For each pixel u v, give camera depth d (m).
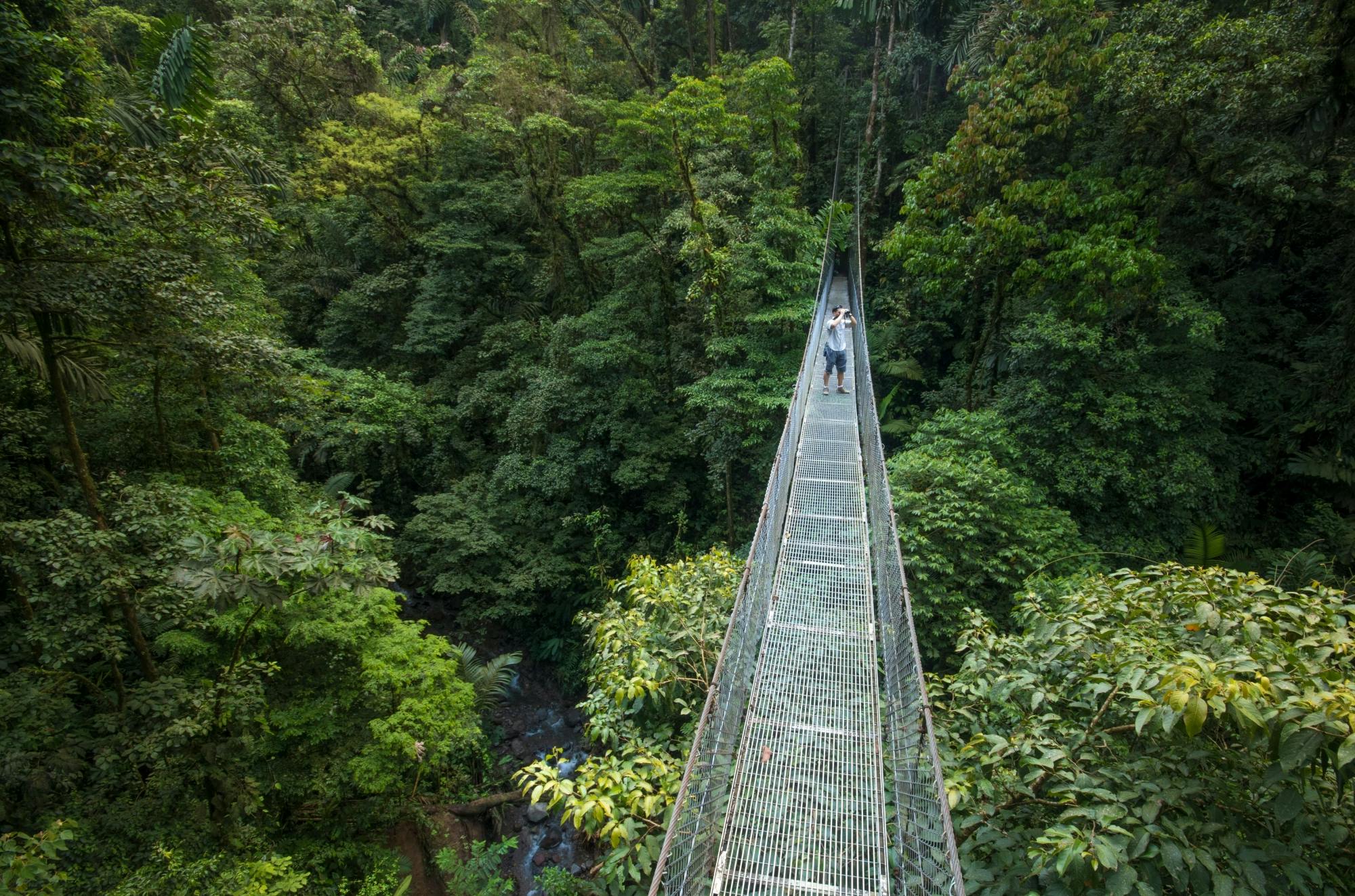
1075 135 10.41
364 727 6.64
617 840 2.82
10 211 4.34
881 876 2.69
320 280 16.62
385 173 15.40
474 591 12.50
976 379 11.32
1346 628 2.59
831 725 3.51
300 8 15.98
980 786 2.75
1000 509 7.11
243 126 13.84
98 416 6.78
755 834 2.90
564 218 15.41
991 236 9.23
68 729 4.95
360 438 12.91
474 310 16.41
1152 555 7.99
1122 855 2.13
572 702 11.46
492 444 15.09
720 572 5.09
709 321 12.92
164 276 4.98
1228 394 9.53
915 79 18.56
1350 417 8.38
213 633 5.98
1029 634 3.43
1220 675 2.19
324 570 4.68
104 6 15.86
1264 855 2.19
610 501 13.51
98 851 4.62
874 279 16.36
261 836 5.47
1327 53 7.50
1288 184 8.63
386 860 6.66
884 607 4.13
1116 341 8.83
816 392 9.00
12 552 4.54
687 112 10.90
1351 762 1.93
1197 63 7.71
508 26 17.58
